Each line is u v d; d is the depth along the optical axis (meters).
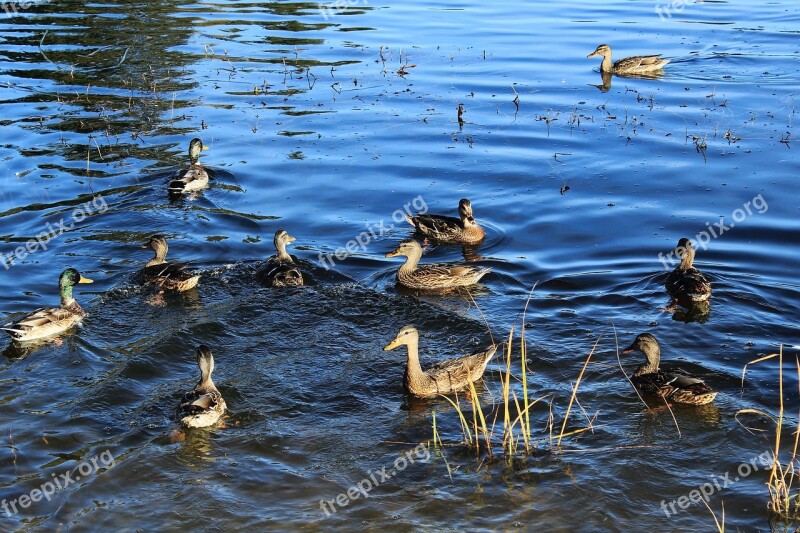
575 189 25.25
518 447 14.91
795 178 25.30
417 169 26.70
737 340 17.92
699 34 40.06
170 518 13.29
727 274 20.61
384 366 17.41
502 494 13.79
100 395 16.14
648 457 14.59
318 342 18.20
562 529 13.11
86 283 19.89
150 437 15.05
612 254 21.75
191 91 33.44
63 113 31.19
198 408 15.09
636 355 17.52
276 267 20.48
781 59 36.22
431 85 33.78
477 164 26.95
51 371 16.94
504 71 35.38
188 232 23.02
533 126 29.75
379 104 31.88
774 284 20.09
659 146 27.78
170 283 19.92
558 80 34.47
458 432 15.34
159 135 29.34
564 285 20.38
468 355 17.28
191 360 17.55
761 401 15.98
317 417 15.76
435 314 19.20
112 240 22.61
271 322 18.91
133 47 38.72
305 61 36.81
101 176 26.28
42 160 27.28
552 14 43.84
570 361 17.34
